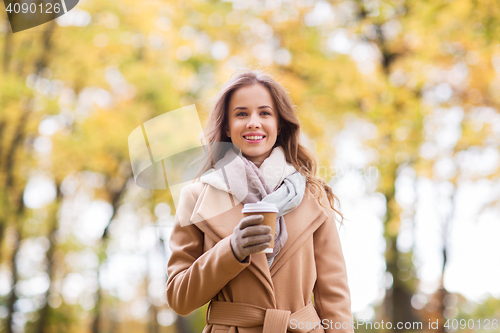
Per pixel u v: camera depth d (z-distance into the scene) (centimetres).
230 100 201
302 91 734
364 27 739
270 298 177
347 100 719
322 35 766
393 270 810
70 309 1106
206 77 817
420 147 671
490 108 746
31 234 985
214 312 181
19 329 1052
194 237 191
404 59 730
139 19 811
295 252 186
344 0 766
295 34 777
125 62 812
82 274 1105
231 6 819
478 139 725
